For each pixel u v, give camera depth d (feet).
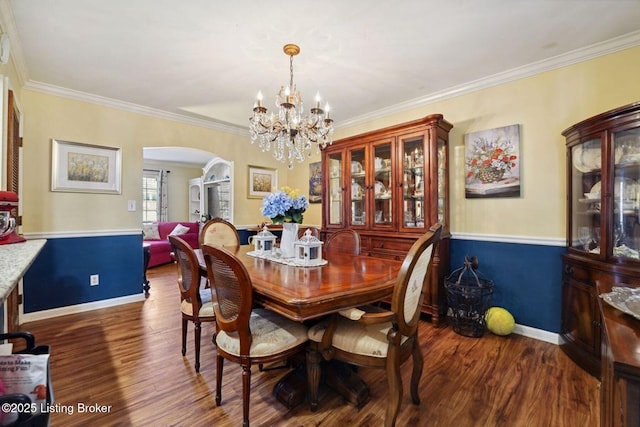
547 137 7.88
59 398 5.37
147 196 23.59
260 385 5.86
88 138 10.12
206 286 10.46
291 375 5.73
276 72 8.37
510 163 8.46
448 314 9.11
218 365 5.20
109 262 10.59
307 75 8.57
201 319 6.24
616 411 2.50
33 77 8.73
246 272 4.39
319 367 5.09
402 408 5.13
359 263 6.57
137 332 8.28
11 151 7.18
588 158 6.72
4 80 6.67
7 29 6.17
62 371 6.26
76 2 5.50
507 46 7.09
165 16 5.93
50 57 7.56
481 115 9.04
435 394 5.51
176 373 6.23
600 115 6.11
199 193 24.27
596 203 6.53
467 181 9.32
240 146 14.39
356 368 6.37
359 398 5.21
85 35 6.59
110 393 5.53
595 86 7.20
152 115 11.60
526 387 5.70
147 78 8.78
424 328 8.61
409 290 4.34
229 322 4.65
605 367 2.98
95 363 6.59
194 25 6.23
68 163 9.73
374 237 10.25
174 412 5.03
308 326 5.33
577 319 6.66
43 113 9.28
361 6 5.64
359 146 10.77
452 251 9.66
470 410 5.07
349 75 8.57
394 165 9.72
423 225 9.06
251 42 6.87
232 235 9.77
